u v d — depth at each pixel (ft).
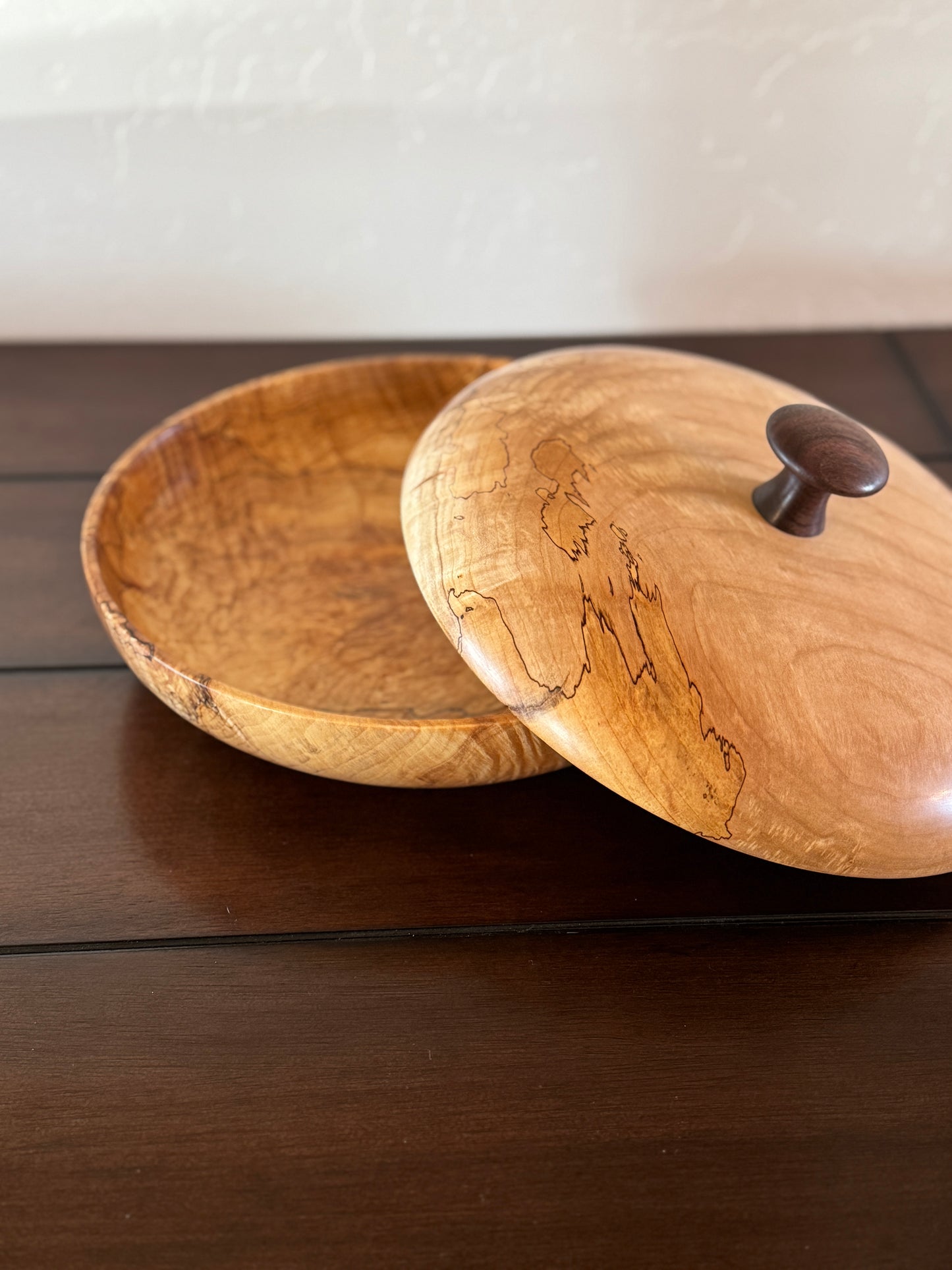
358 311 2.59
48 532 2.02
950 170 2.43
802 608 1.36
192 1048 1.30
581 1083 1.29
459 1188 1.19
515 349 2.55
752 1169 1.22
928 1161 1.24
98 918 1.42
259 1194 1.18
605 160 2.36
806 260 2.58
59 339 2.57
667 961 1.42
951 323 2.73
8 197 2.32
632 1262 1.15
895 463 1.72
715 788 1.24
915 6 2.17
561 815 1.58
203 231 2.42
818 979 1.41
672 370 1.70
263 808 1.56
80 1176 1.18
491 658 1.26
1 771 1.59
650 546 1.35
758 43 2.21
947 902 1.51
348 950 1.40
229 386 2.40
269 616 1.84
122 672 1.77
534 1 2.12
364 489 2.12
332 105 2.23
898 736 1.30
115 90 2.18
